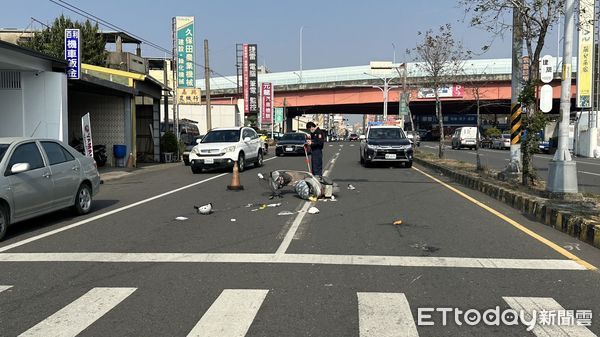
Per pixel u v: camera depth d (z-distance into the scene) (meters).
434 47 26.17
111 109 22.81
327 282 5.59
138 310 4.80
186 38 46.69
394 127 23.09
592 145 33.31
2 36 34.69
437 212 10.08
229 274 5.91
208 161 19.02
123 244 7.45
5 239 7.89
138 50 39.38
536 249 7.07
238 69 64.94
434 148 47.25
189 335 4.22
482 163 23.62
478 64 50.84
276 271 6.01
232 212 10.12
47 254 6.92
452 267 6.16
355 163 23.95
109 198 12.45
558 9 11.97
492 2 12.90
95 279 5.77
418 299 5.05
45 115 15.86
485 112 81.06
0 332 4.31
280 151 30.73
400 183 15.29
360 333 4.23
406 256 6.66
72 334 4.27
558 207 9.08
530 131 12.68
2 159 8.10
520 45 14.00
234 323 4.46
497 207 10.76
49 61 16.02
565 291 5.30
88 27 32.22
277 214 9.84
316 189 11.80
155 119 26.28
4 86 15.77
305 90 61.25
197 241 7.59
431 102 62.06
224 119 55.44
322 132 12.93
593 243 7.30
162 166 23.80
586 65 33.56
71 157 9.98
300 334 4.22
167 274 5.93
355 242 7.45
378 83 56.22
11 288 5.48
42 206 8.73
